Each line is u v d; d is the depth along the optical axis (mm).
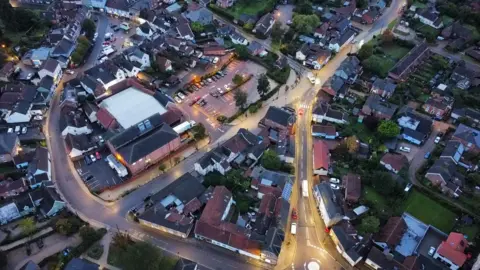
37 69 198500
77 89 185750
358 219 138250
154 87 189500
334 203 136375
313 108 180625
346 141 158500
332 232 132125
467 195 147250
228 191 139875
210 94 189750
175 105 179875
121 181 149875
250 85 195875
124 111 171500
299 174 153625
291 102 186125
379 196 146500
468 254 127812
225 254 128375
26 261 123500
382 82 189500
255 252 124375
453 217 140875
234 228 129250
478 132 166750
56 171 152375
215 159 150250
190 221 132625
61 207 137625
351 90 193500
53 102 183750
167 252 127875
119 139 156000
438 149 163250
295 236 133500
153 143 153750
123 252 125562
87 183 148500
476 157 161375
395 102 184125
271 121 168750
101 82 186625
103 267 122625
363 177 150375
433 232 134625
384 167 154125
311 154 161500
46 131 168750
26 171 149375
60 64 199125
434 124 176875
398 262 122812
